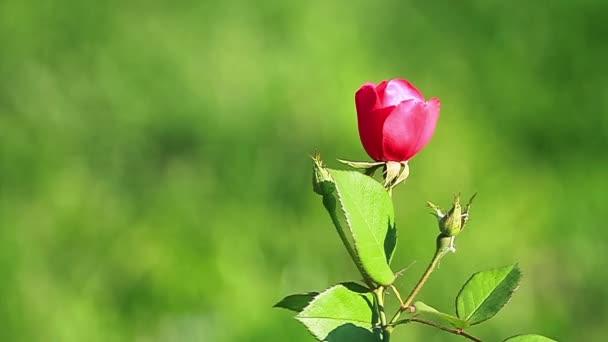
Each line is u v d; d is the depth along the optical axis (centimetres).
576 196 670
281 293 605
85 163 679
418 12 777
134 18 772
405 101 281
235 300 600
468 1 781
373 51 751
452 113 706
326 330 253
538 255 643
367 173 291
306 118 699
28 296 603
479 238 636
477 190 661
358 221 255
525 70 744
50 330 593
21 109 708
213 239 630
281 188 658
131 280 614
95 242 634
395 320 260
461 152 678
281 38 757
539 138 701
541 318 617
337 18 770
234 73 732
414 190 649
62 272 620
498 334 601
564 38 764
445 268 611
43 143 687
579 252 647
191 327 592
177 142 693
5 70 730
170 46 753
